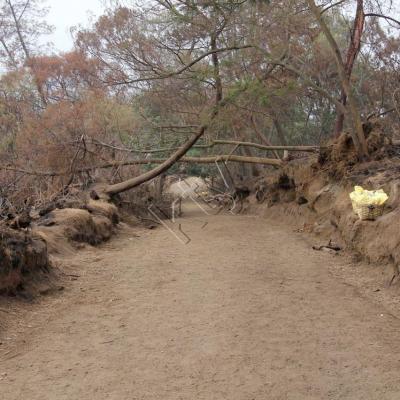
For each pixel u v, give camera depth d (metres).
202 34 18.50
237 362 5.68
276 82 19.09
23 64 27.58
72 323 7.11
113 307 7.84
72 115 21.09
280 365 5.59
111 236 14.89
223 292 8.50
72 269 10.17
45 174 20.27
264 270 10.11
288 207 18.27
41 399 4.91
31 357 5.93
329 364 5.58
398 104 18.44
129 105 23.75
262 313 7.35
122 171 23.31
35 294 8.16
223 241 13.95
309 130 31.45
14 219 9.27
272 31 17.73
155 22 18.19
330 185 14.88
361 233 10.37
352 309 7.50
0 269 7.50
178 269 10.36
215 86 19.09
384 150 14.15
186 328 6.81
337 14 18.64
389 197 10.70
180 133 22.55
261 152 31.16
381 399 4.80
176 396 4.93
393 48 21.55
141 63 20.08
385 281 8.77
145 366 5.63
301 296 8.20
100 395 4.98
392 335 6.43
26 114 23.22
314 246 12.24
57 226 12.21
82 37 22.11
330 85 23.31
